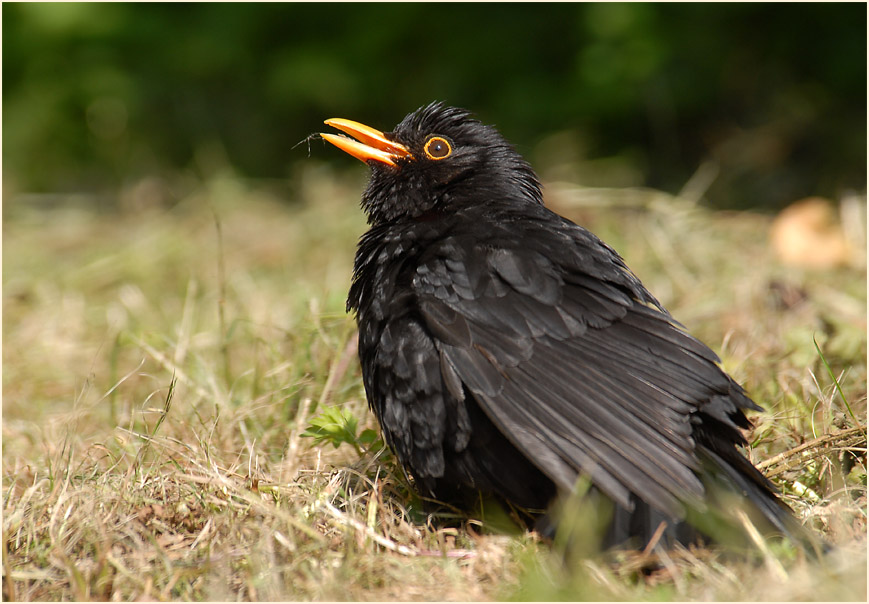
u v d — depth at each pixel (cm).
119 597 579
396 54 1989
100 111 1995
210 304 1195
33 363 1085
